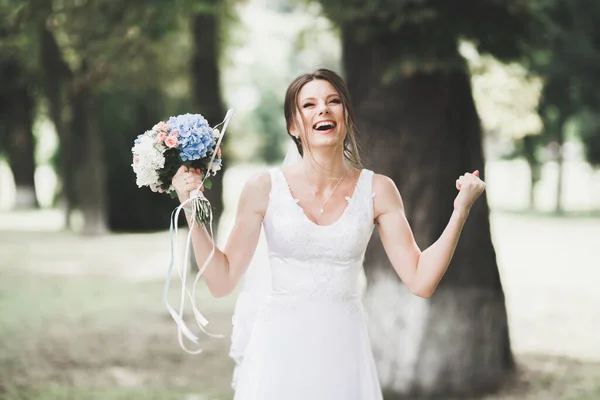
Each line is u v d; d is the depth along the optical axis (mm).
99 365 7625
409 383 6316
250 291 3301
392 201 3072
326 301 2977
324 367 2945
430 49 5848
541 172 34812
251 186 3025
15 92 26578
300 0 7391
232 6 14641
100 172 21094
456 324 6285
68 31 9953
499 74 9133
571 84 11875
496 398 6215
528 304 11648
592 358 7930
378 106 6270
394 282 6402
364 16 5883
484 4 6004
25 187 30391
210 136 2846
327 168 3010
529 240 21609
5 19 8422
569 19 9297
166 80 18828
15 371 7129
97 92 19859
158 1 8750
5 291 12367
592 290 12922
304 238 2936
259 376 3008
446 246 2854
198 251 2848
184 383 7059
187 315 10680
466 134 6324
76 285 13227
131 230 22750
